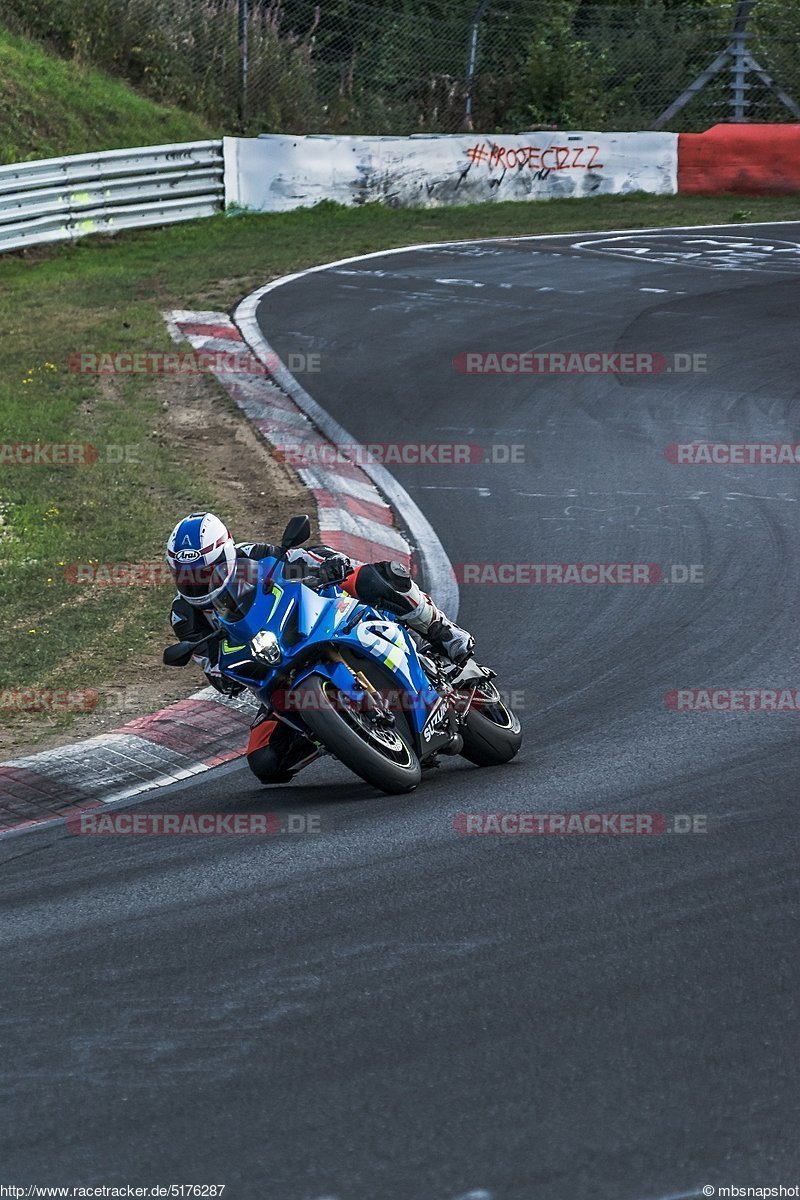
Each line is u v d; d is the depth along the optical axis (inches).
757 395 2005.4
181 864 759.1
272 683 814.5
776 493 1574.8
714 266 2925.7
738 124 4050.2
